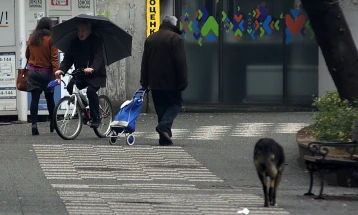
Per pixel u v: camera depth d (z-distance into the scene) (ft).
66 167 137.28
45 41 169.99
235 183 127.24
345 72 139.13
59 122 164.14
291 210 105.19
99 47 164.45
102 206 105.50
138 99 159.74
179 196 114.73
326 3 133.80
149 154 151.84
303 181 130.21
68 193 115.34
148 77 160.04
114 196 113.60
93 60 163.43
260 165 105.60
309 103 219.00
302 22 217.56
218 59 219.00
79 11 205.36
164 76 157.69
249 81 219.61
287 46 218.18
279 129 185.78
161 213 101.09
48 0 203.00
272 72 219.20
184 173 134.82
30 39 170.50
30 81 171.32
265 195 107.04
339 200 114.52
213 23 218.18
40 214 99.91
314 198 115.44
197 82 219.41
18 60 198.49
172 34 157.79
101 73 165.17
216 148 159.94
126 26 212.02
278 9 217.77
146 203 108.27
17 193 114.62
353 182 126.00
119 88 213.46
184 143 165.58
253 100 220.02
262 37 218.59
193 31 218.18
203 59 218.79
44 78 171.32
